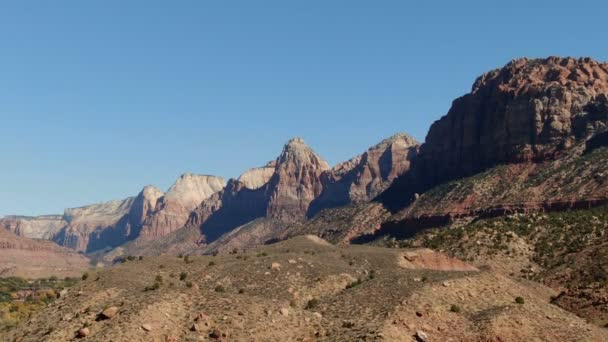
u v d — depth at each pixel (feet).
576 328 271.90
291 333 256.73
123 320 250.37
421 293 286.66
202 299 277.64
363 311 277.85
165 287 304.71
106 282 318.45
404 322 258.37
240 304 271.08
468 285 306.55
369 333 245.04
